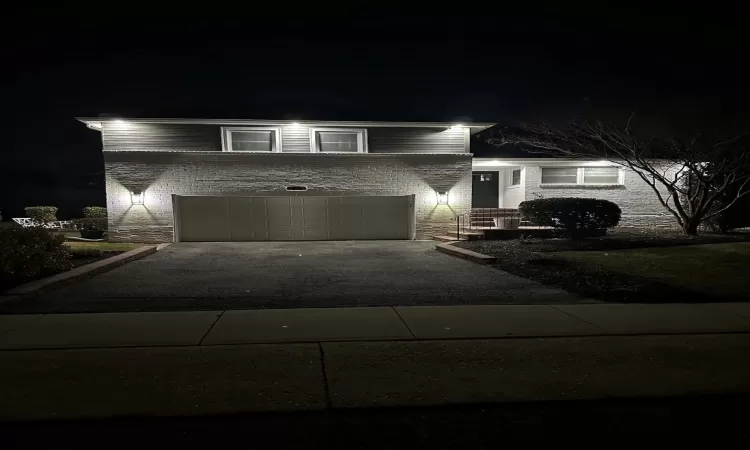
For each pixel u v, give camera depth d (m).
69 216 32.06
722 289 8.62
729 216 18.27
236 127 17.39
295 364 4.93
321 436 3.55
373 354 5.23
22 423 3.70
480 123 18.23
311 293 8.50
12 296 7.70
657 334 5.98
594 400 4.16
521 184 20.27
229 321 6.47
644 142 19.70
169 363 4.92
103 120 16.30
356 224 18.28
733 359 5.12
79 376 4.58
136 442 3.44
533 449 3.38
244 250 15.07
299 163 17.56
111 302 7.71
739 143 18.06
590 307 7.34
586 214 16.28
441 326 6.28
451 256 13.54
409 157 18.12
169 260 12.75
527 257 12.44
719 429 3.67
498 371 4.78
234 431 3.61
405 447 3.41
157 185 16.92
